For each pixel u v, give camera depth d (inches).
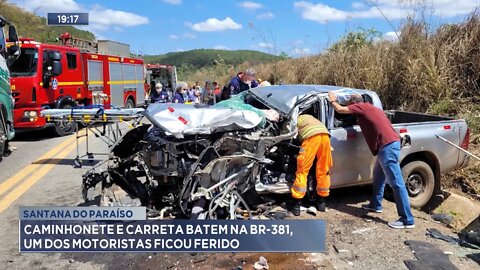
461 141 262.7
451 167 260.8
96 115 283.4
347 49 534.0
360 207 240.8
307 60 659.4
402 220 213.5
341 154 230.2
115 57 634.8
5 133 349.1
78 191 255.9
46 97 452.8
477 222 210.8
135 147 221.0
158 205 213.9
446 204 260.5
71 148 397.1
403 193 211.8
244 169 199.5
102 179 215.3
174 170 194.2
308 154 211.3
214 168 192.9
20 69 437.1
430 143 249.3
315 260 175.5
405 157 246.2
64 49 488.4
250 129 204.7
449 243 196.1
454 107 366.0
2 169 312.2
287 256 178.1
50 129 477.1
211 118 197.9
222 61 1423.5
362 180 240.1
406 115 302.5
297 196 214.7
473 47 386.6
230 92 358.0
